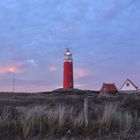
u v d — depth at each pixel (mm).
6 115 15508
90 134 14695
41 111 15812
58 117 15398
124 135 14500
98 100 32156
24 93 64375
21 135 14070
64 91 65438
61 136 14266
